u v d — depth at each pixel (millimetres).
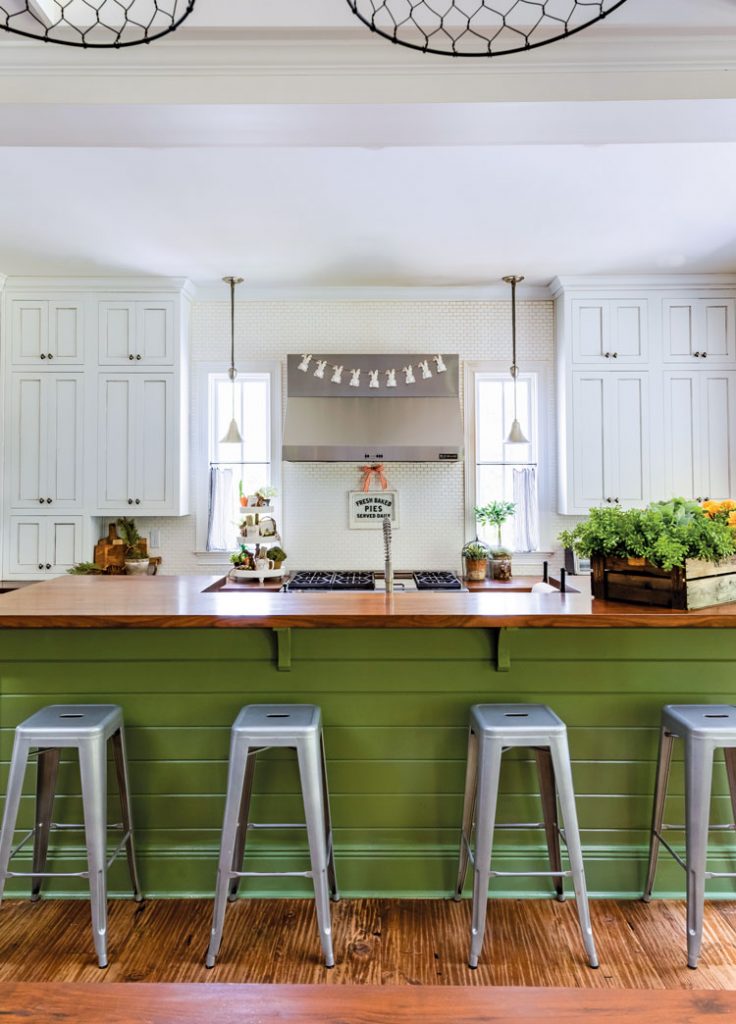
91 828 1883
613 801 2236
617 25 1837
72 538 4297
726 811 2242
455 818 2244
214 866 2238
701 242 3730
